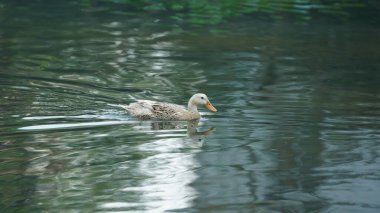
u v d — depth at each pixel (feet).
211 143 47.65
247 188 40.11
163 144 47.29
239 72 70.18
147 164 43.16
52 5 107.14
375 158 45.32
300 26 97.25
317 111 56.34
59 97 57.36
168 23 95.96
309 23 99.60
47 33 85.71
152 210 36.63
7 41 80.33
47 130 48.73
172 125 51.98
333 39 89.30
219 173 42.09
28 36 83.41
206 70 70.44
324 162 44.57
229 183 40.70
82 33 86.58
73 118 51.70
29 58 72.18
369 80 68.59
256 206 37.73
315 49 83.05
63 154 44.29
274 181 40.93
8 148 45.01
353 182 41.34
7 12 99.60
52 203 36.88
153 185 39.99
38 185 39.29
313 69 72.79
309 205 37.99
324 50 82.58
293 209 37.35
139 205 37.17
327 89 64.18
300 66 73.97
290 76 69.36
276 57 77.92
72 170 41.75
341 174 42.52
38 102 55.42
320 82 67.00
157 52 78.02
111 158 43.96
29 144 45.83
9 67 67.77
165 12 104.42
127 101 57.57
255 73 69.87
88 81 63.82
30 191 38.52
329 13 107.55
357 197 39.22
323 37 90.38
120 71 68.33
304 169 43.34
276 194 39.22
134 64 71.61
